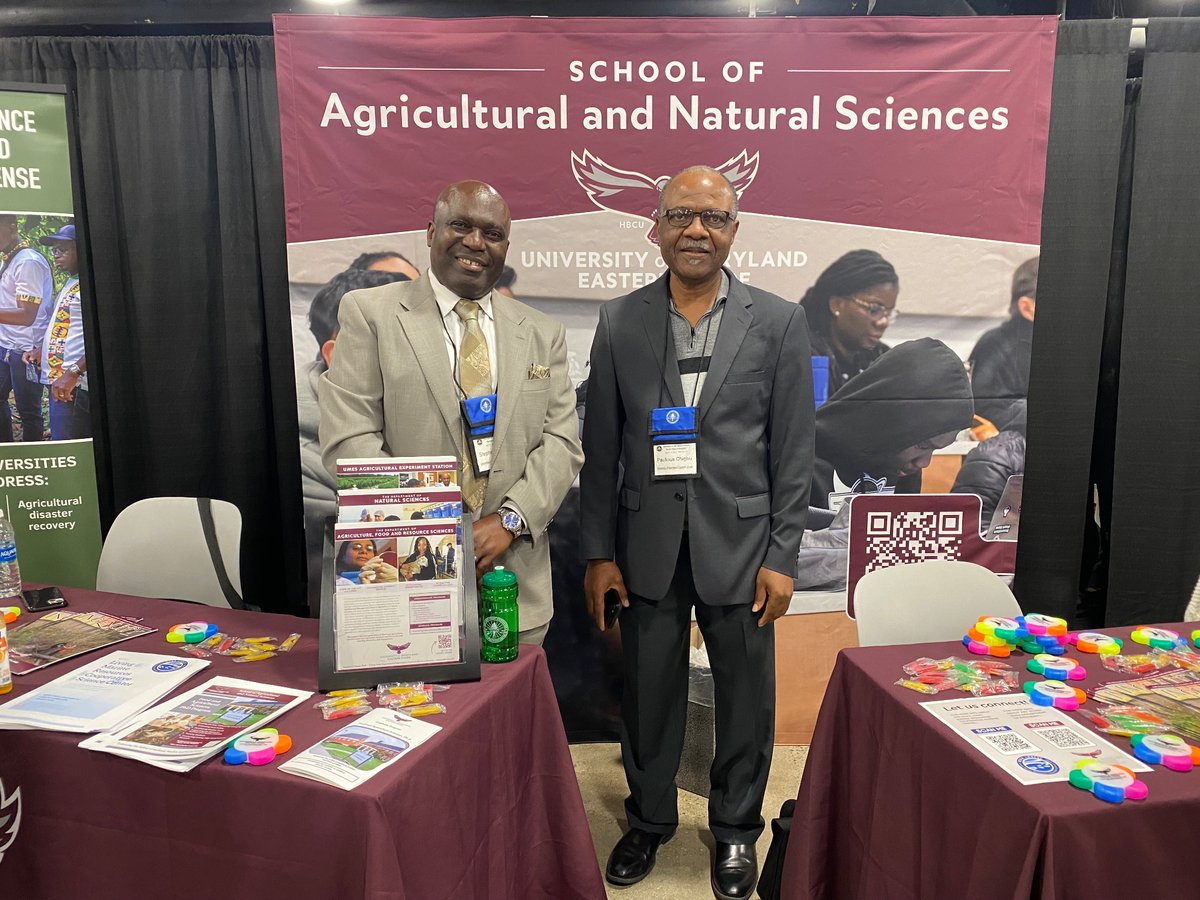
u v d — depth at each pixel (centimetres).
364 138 238
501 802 141
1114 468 269
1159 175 253
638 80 238
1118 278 269
